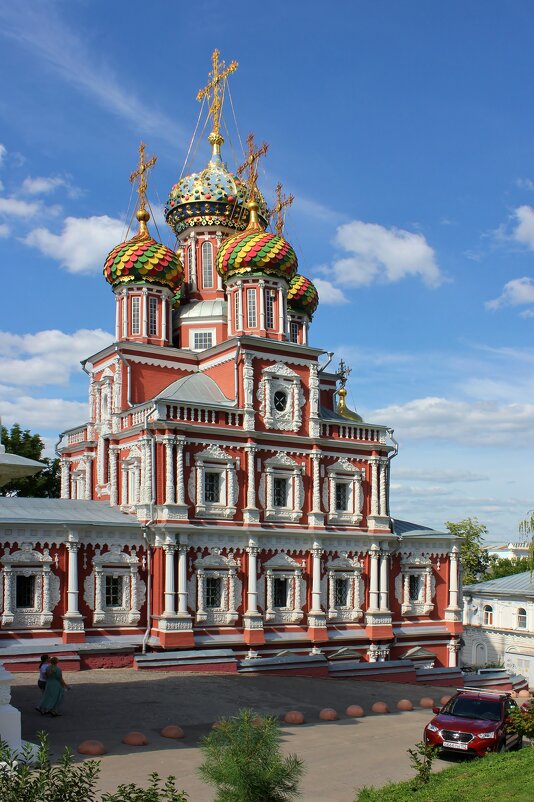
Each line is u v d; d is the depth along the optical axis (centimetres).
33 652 4003
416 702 3975
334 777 2453
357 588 5450
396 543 5662
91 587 4559
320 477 5416
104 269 5616
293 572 5188
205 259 6103
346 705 3741
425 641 5762
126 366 5309
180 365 5512
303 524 5294
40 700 3234
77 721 2939
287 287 5572
